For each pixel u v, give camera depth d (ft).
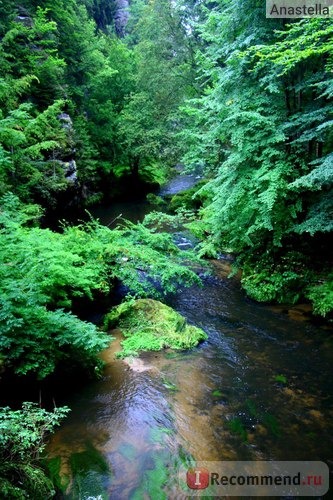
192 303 25.41
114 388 15.51
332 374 16.55
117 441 12.39
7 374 13.02
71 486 10.46
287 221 24.08
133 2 116.16
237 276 28.78
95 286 22.44
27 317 13.73
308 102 23.21
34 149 33.83
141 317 21.25
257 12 24.12
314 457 11.94
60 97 49.60
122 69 73.77
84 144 55.93
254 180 23.16
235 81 25.16
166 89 59.72
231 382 16.19
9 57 42.24
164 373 16.75
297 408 14.40
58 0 59.93
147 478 10.94
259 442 12.64
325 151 24.52
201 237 36.17
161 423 13.43
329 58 18.47
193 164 45.93
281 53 17.98
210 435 12.96
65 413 13.75
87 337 14.40
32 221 32.07
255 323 21.81
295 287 24.09
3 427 8.68
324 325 20.76
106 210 57.88
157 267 24.50
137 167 73.26
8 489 8.35
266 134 22.86
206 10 44.88
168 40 57.88
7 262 16.99
